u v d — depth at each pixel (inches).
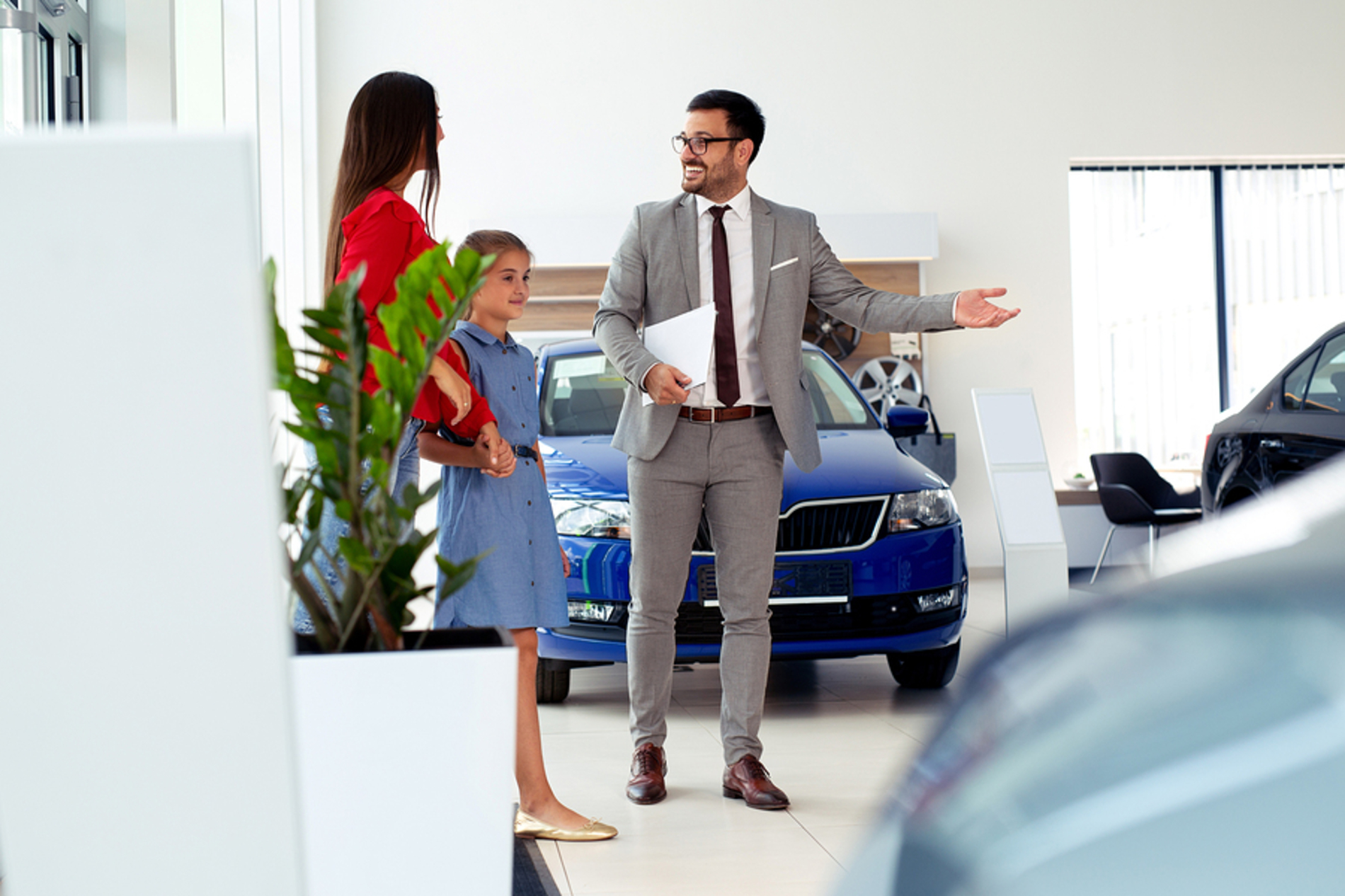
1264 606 11.6
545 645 130.0
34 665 21.2
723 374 97.3
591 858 81.3
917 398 299.7
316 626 34.8
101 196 20.6
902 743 113.4
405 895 30.7
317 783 30.5
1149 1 314.7
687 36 304.3
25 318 20.6
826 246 102.0
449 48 298.0
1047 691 13.0
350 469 34.6
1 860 21.6
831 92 308.0
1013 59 312.0
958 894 12.3
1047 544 171.9
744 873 77.5
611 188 301.7
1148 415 318.3
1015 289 311.7
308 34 272.7
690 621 125.6
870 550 126.3
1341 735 10.5
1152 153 315.0
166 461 21.0
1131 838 11.3
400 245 70.8
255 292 20.9
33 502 20.9
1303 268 322.7
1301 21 317.7
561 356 162.1
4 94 113.8
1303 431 169.2
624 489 129.4
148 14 131.7
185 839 21.5
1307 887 10.2
